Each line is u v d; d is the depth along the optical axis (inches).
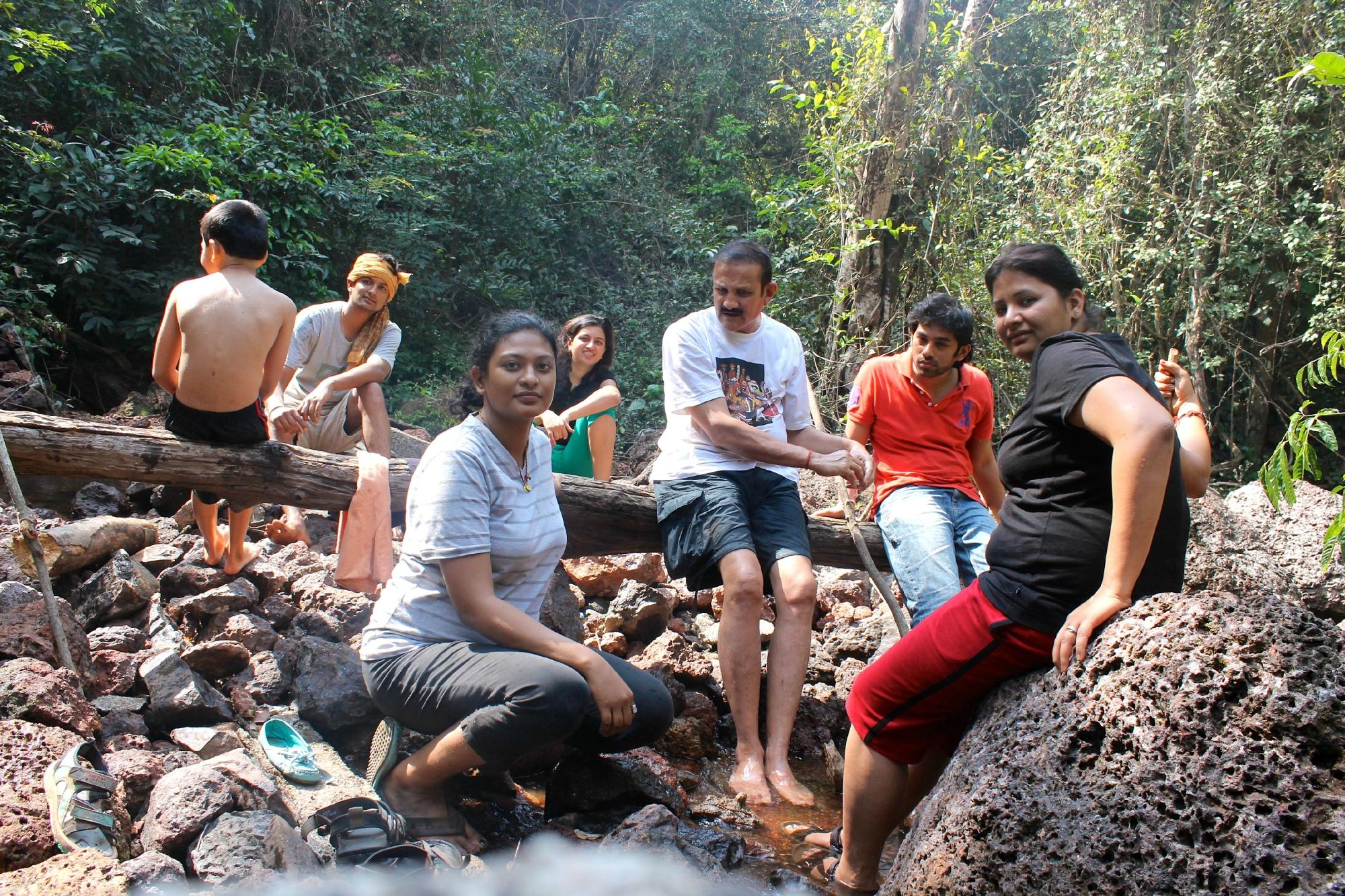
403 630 108.3
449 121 413.1
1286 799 66.0
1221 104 345.1
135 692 118.7
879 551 167.0
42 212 274.5
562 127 447.8
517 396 105.7
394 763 108.7
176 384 140.9
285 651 131.0
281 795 99.7
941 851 78.1
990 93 426.0
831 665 161.5
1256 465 371.2
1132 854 69.5
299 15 422.6
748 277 136.9
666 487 139.5
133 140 304.2
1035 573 84.3
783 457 133.2
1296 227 333.1
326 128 355.3
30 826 80.8
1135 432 76.0
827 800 126.0
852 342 300.8
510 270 398.9
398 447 237.3
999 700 86.4
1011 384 301.7
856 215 303.4
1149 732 72.4
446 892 88.1
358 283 173.8
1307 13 338.6
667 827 99.4
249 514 148.9
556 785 114.9
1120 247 351.9
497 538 107.6
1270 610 73.2
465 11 492.7
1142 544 76.9
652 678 113.7
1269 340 367.9
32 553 120.3
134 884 78.4
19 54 293.3
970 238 325.7
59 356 286.2
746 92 577.3
